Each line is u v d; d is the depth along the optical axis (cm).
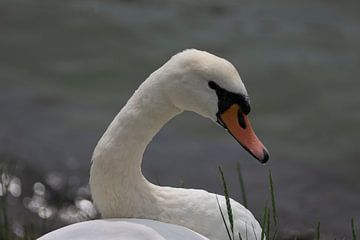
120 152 639
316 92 1625
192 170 1323
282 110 1566
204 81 633
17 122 1433
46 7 1939
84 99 1560
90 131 1431
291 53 1805
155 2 2047
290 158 1399
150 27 1877
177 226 594
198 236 587
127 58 1728
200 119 1523
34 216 1140
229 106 634
